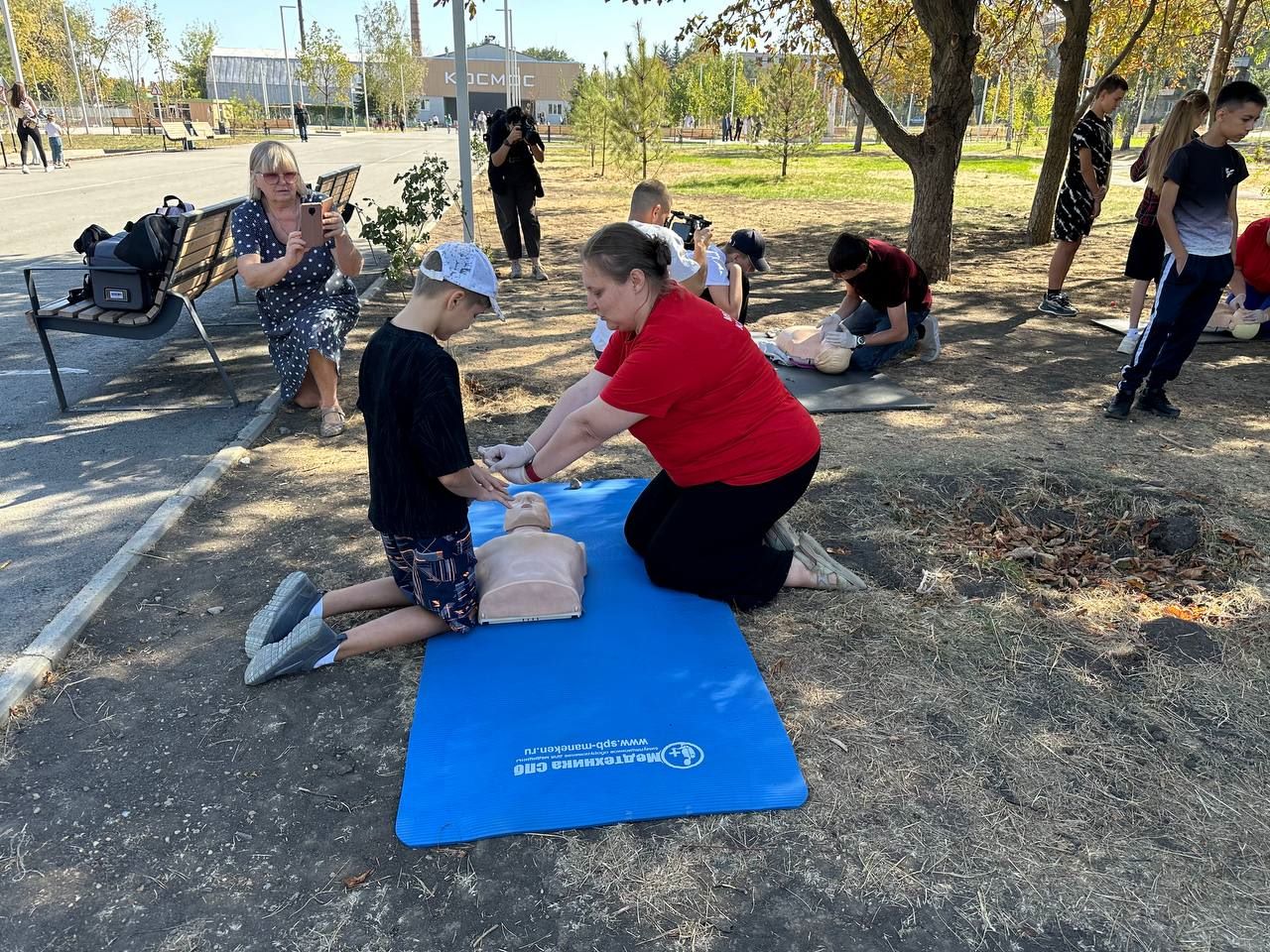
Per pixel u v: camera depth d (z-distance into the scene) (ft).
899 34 42.47
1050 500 13.19
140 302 16.31
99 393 18.13
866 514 12.89
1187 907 6.70
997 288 29.84
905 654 9.74
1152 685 9.26
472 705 8.75
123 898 6.77
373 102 250.78
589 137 83.25
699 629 10.03
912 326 19.85
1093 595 11.01
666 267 9.35
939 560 11.74
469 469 8.65
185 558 11.67
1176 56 69.00
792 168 86.79
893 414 17.17
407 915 6.61
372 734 8.53
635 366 9.14
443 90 284.61
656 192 14.47
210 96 256.52
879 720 8.72
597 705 8.75
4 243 34.19
